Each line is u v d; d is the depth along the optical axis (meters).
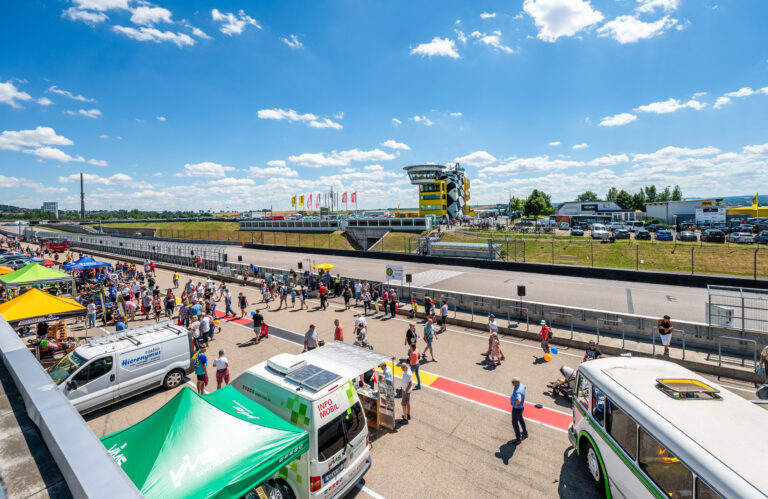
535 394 11.87
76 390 10.48
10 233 95.19
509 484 7.89
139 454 5.25
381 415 10.20
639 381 6.89
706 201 69.62
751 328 14.37
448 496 7.61
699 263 35.00
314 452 6.72
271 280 29.22
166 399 11.90
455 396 11.81
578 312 17.56
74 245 69.56
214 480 4.96
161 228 110.19
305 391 7.23
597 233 49.06
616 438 6.67
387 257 45.50
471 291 28.22
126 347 11.66
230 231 92.50
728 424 5.48
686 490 5.01
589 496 7.43
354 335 18.14
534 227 68.69
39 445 2.71
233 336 18.39
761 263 32.62
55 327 16.62
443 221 75.38
